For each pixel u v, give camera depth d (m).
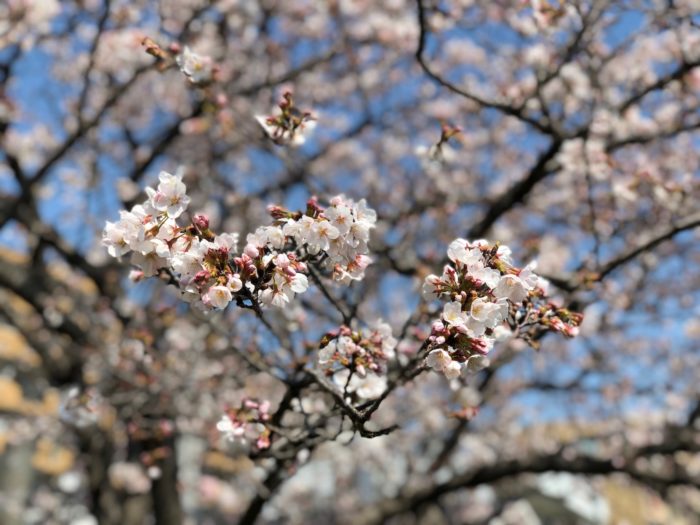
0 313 7.23
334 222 2.05
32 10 4.75
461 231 6.82
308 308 4.61
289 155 5.25
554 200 7.25
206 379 5.62
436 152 3.60
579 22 4.45
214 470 11.62
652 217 5.82
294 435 3.05
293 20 8.48
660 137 5.10
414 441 9.22
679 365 9.65
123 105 8.21
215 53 7.20
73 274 8.60
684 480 6.50
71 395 3.88
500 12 5.70
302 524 13.19
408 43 7.31
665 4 4.55
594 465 6.78
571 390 8.82
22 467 13.31
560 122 4.85
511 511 14.74
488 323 1.96
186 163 8.16
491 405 9.13
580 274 4.11
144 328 5.25
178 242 1.95
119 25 6.28
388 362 3.35
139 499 6.86
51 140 8.07
